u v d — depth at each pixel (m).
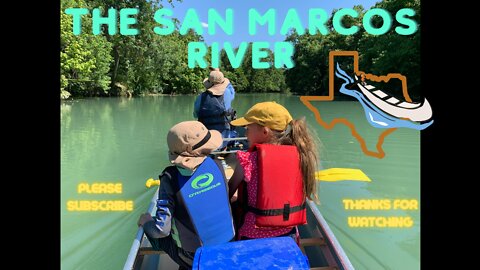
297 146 2.05
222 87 4.34
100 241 3.41
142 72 25.78
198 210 1.87
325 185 4.89
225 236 1.95
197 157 1.88
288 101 23.73
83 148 7.11
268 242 1.76
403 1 20.59
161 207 1.83
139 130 9.29
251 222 2.00
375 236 3.55
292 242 1.77
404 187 4.84
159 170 5.64
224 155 4.40
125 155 6.57
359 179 5.09
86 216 3.94
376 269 3.02
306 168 2.02
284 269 1.60
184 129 1.86
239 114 14.67
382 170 5.66
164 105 17.98
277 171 1.94
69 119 11.27
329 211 4.10
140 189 4.78
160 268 2.37
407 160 6.21
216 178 1.91
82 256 3.15
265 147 1.97
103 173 5.48
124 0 23.06
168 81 31.14
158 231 1.82
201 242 1.90
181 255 1.94
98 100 20.48
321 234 2.50
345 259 2.09
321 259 2.35
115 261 3.09
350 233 3.62
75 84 20.53
